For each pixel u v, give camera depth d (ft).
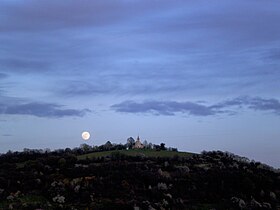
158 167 361.10
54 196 287.28
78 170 334.65
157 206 276.82
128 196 288.30
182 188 313.94
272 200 309.83
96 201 280.92
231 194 308.19
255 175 335.67
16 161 402.93
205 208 286.46
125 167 349.20
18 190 297.12
